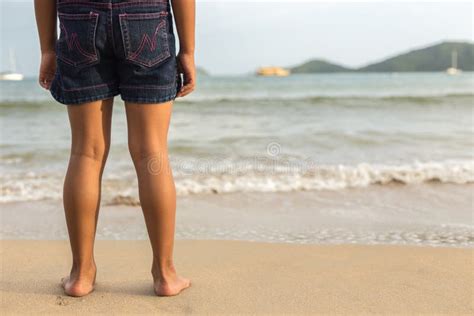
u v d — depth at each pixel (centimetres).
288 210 380
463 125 833
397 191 441
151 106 183
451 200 409
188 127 812
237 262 244
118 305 185
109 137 191
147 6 175
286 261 246
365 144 665
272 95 1606
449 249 268
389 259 249
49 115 962
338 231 321
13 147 647
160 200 187
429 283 211
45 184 459
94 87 180
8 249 267
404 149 630
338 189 447
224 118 930
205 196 421
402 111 1046
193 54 193
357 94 1664
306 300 191
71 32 175
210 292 199
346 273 225
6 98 1407
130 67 178
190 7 186
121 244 284
